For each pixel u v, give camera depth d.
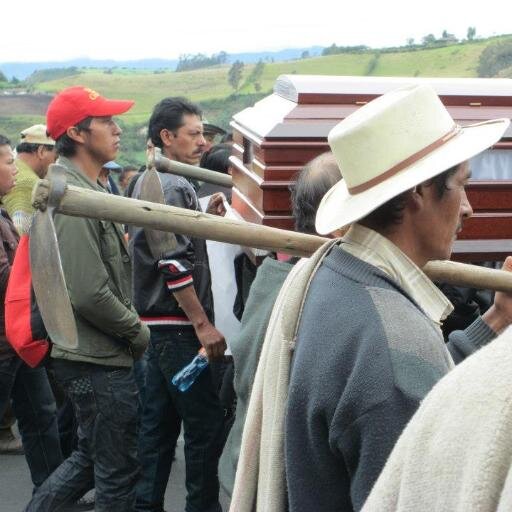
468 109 3.04
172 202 4.00
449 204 1.93
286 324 1.96
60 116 3.88
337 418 1.76
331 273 1.92
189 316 4.04
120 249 3.78
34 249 2.30
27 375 4.62
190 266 4.04
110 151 3.95
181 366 4.18
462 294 3.28
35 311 3.68
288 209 2.96
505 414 1.08
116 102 3.95
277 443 1.97
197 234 2.21
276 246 2.22
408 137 1.89
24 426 4.68
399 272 1.90
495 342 1.15
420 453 1.17
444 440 1.13
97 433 3.80
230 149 4.87
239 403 2.64
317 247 2.22
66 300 2.33
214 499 4.28
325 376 1.79
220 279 3.90
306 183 2.39
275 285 2.53
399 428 1.70
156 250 3.89
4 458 5.48
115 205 2.20
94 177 3.98
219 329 3.92
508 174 2.98
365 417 1.71
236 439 2.65
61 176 2.21
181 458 5.45
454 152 1.88
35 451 4.68
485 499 1.07
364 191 1.90
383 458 1.70
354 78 3.08
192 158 4.73
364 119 1.89
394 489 1.22
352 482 1.77
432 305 1.94
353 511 1.81
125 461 3.84
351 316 1.80
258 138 3.00
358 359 1.75
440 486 1.13
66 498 4.06
